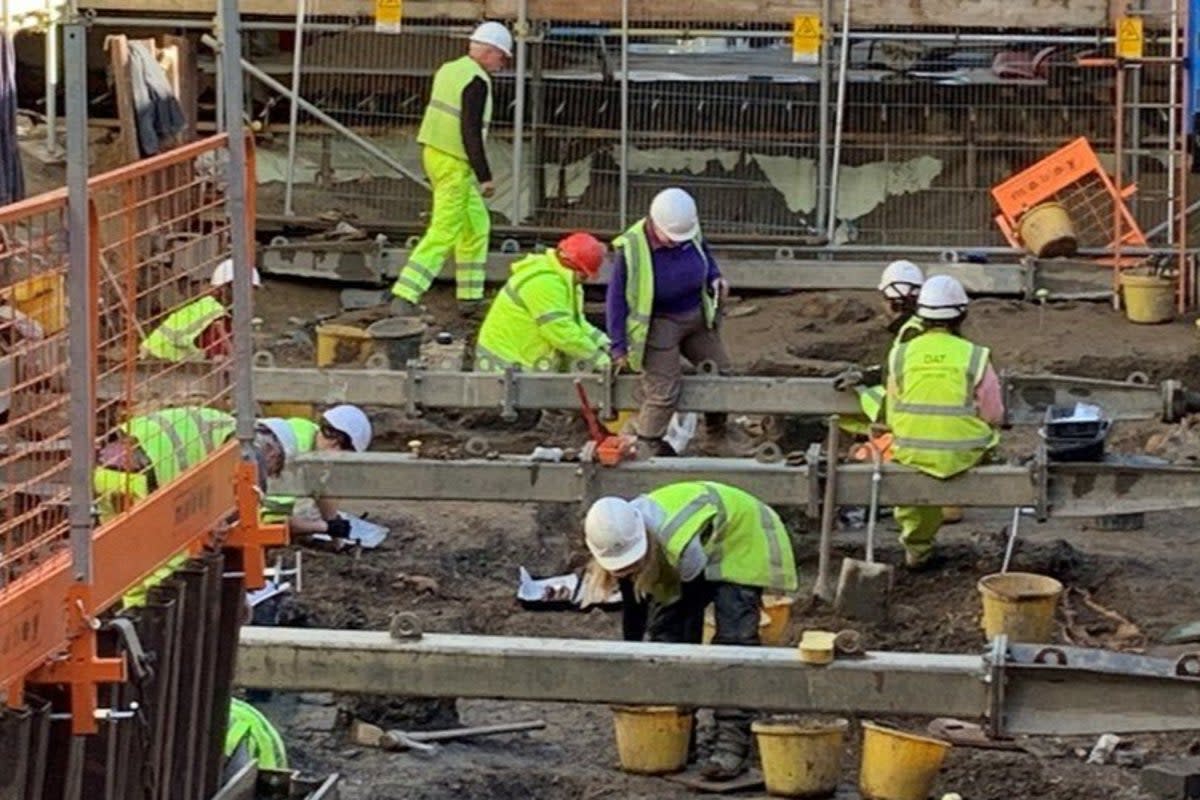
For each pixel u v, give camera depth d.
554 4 59.25
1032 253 57.12
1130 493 35.09
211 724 21.64
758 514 28.61
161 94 45.84
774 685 25.80
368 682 26.23
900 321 46.25
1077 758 28.55
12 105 29.47
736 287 57.78
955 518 40.31
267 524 24.31
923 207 61.91
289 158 60.16
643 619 29.53
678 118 61.88
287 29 59.84
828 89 59.97
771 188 62.00
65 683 17.56
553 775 27.78
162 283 21.28
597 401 41.38
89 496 17.53
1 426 18.11
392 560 37.12
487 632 33.81
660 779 27.80
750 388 40.94
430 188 59.31
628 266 40.34
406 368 43.25
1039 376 41.91
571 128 61.78
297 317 55.50
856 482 35.22
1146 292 54.62
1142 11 59.34
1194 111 54.56
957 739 28.78
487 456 35.84
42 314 18.50
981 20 59.25
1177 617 34.81
